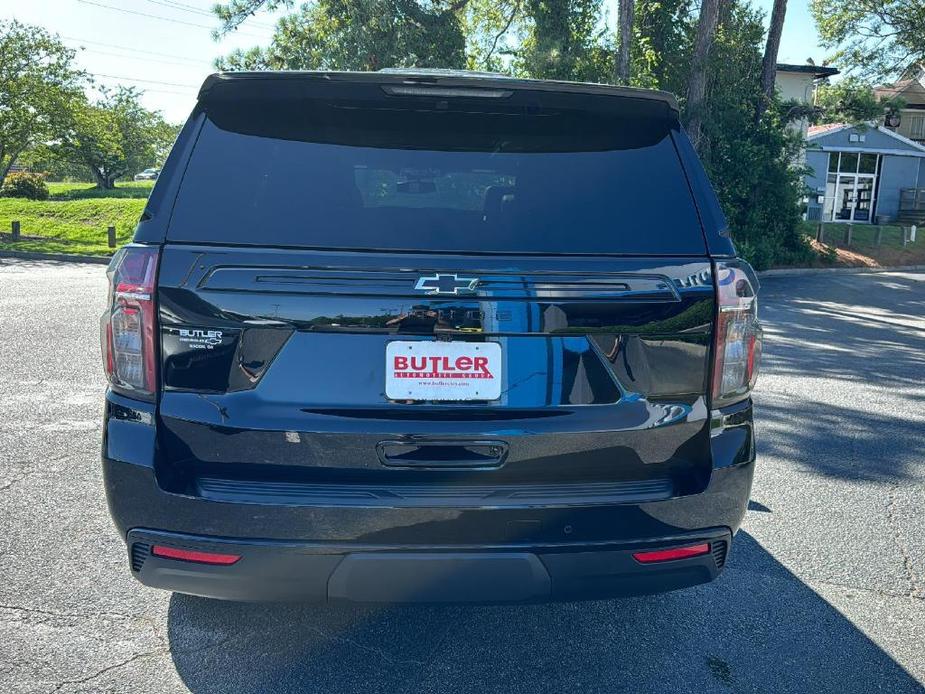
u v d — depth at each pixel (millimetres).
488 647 3055
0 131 30094
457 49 22359
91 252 23359
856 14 33906
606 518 2463
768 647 3107
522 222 2523
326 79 2574
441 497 2408
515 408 2436
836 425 6480
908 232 31703
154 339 2393
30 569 3559
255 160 2557
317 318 2369
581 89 2637
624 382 2479
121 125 50000
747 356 2594
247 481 2428
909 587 3637
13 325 10062
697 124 22781
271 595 2447
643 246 2523
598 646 3086
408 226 2471
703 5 22016
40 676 2770
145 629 3096
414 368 2398
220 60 22359
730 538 2637
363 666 2896
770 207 24531
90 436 5488
